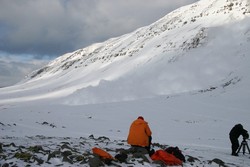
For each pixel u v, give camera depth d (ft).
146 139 37.96
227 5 451.94
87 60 634.84
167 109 167.22
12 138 50.90
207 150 56.13
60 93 388.78
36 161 29.94
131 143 38.06
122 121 123.95
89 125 106.42
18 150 34.35
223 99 187.11
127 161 33.12
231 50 311.88
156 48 429.79
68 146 38.24
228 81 248.52
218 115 141.59
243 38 329.72
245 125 113.29
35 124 93.15
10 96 448.24
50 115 138.21
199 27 422.41
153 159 35.06
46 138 53.42
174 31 470.39
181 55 350.02
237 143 52.11
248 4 417.49
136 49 498.69
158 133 91.81
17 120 105.19
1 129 72.23
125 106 185.68
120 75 379.96
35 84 634.84
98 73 476.13
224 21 396.98
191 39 378.73
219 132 95.71
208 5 513.45
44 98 353.10
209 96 202.49
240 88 210.38
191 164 36.01
